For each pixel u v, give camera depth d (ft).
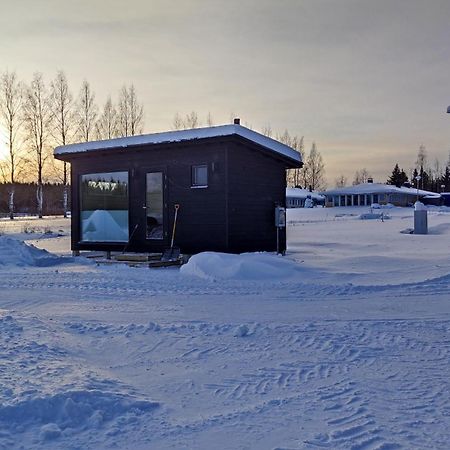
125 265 44.11
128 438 11.37
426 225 85.20
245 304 27.09
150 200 49.39
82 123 163.43
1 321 21.58
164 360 17.38
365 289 30.96
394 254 49.52
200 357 17.67
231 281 34.45
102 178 52.39
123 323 22.67
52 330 20.85
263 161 49.21
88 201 53.36
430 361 17.03
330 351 18.15
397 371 16.03
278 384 14.96
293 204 250.37
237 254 41.52
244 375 15.78
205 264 37.86
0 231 94.32
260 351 18.26
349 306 26.23
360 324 21.90
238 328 20.71
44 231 95.35
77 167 53.98
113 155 51.39
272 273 35.96
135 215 49.98
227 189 44.65
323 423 12.17
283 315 24.16
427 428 11.86
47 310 25.98
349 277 35.24
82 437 11.39
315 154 299.17
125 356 17.89
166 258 46.65
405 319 23.03
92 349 18.75
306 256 48.62
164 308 26.23
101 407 12.75
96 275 38.14
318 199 263.49
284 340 19.58
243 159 46.65
